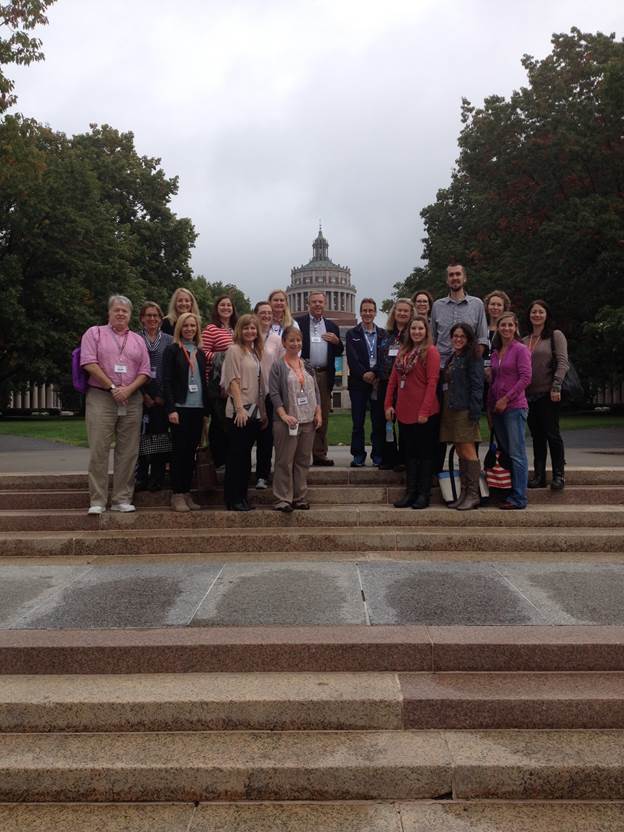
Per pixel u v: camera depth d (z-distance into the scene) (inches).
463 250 1320.1
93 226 1347.2
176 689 148.3
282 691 146.4
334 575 216.2
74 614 180.9
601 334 1007.6
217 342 304.7
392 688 147.6
